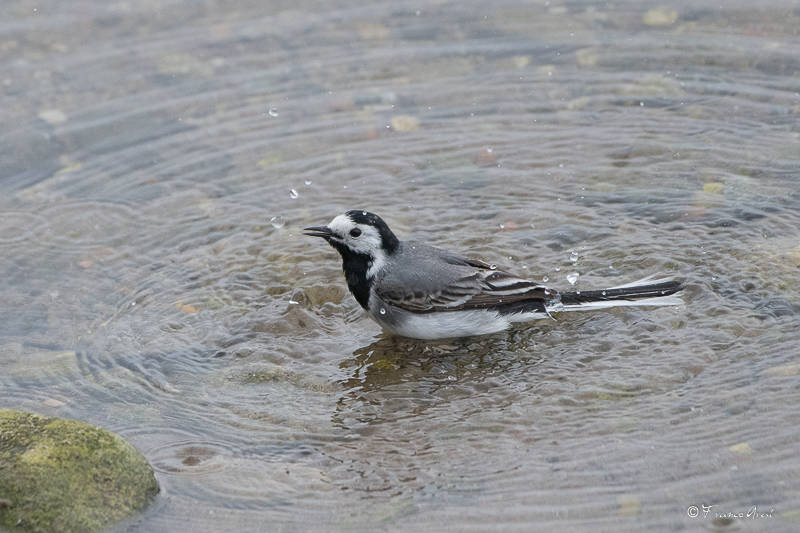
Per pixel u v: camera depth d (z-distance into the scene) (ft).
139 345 40.14
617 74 58.59
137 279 44.73
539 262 43.65
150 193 51.13
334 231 39.86
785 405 33.27
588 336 39.04
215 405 36.52
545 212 47.50
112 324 41.60
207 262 45.73
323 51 62.69
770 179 47.93
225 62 61.93
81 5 67.77
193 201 50.44
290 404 36.47
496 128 55.01
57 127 56.13
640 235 44.88
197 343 40.24
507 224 46.88
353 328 41.32
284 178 52.03
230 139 55.26
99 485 30.63
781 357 35.91
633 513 29.30
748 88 55.83
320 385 37.55
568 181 49.90
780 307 38.81
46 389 37.58
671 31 62.08
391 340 40.45
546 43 62.08
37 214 49.60
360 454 33.37
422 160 52.80
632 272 42.29
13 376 38.42
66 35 64.54
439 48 62.39
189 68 61.31
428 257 40.45
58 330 41.39
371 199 49.85
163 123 56.59
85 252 46.80
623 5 65.21
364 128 55.72
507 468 31.83
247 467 32.96
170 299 43.14
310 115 57.06
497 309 39.81
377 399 36.52
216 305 42.68
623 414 33.94
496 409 35.19
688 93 56.13
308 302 42.86
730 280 40.91
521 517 29.53
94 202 50.44
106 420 35.70
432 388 36.91
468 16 65.51
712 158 50.24
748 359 36.11
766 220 44.75
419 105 57.57
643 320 39.37
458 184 50.44
